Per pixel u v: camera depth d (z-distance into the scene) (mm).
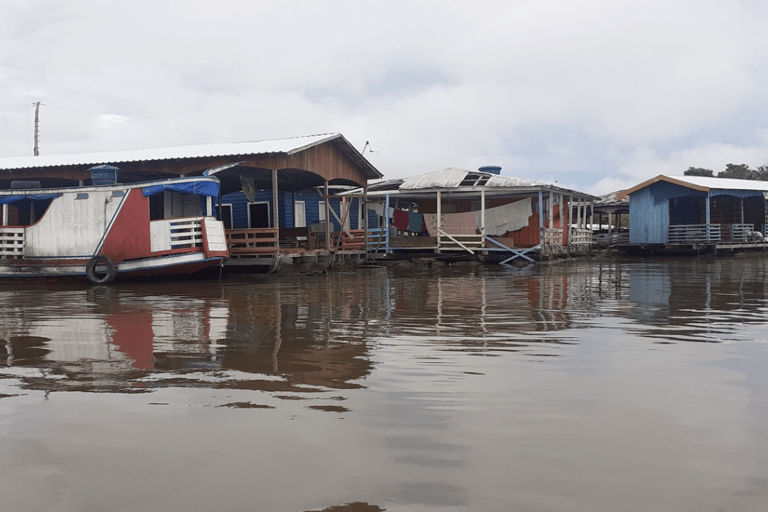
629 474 2713
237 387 4145
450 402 3773
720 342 5828
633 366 4773
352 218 28750
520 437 3160
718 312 8141
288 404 3730
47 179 19469
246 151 16703
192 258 14094
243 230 17000
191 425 3342
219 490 2564
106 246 14281
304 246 20438
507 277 15188
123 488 2590
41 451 2992
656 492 2537
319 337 6160
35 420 3445
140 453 2955
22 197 14523
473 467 2781
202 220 14219
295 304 9219
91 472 2748
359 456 2904
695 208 32875
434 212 27828
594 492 2537
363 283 13383
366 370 4645
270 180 22062
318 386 4164
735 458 2895
